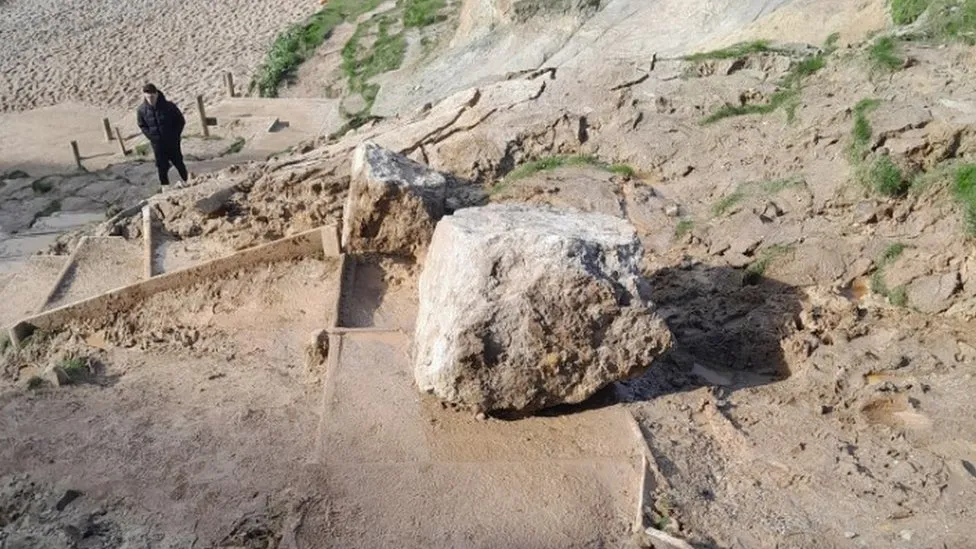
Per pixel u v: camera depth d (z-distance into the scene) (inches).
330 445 208.1
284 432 218.8
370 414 217.2
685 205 304.5
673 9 534.9
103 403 238.2
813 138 307.7
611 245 207.6
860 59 338.0
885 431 206.7
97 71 756.6
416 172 295.0
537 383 208.2
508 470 199.3
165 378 249.4
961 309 237.6
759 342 241.0
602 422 212.8
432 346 214.1
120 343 272.2
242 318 276.4
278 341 263.0
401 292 277.0
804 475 195.8
